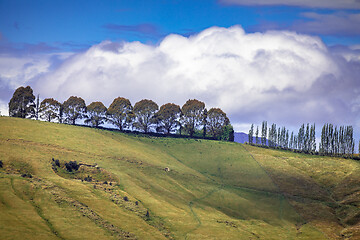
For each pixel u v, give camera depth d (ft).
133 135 585.22
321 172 451.94
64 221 253.03
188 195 359.46
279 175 406.62
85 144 457.68
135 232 266.98
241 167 428.97
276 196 346.13
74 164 372.79
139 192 354.54
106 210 293.84
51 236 225.76
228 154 495.00
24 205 261.24
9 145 380.78
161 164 443.73
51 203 274.36
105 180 365.40
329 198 374.02
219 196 354.13
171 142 573.33
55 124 524.11
